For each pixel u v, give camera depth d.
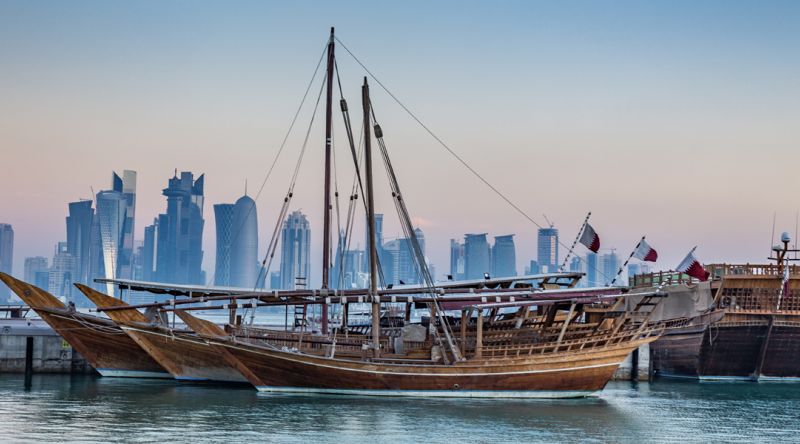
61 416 59.66
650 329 78.19
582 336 76.00
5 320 92.19
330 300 73.94
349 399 69.31
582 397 74.62
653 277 99.25
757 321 90.44
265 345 74.12
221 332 81.06
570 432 57.88
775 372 92.44
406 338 75.75
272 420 59.50
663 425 61.75
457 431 56.94
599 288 73.88
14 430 54.66
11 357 84.12
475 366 71.06
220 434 54.44
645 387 87.12
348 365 70.44
